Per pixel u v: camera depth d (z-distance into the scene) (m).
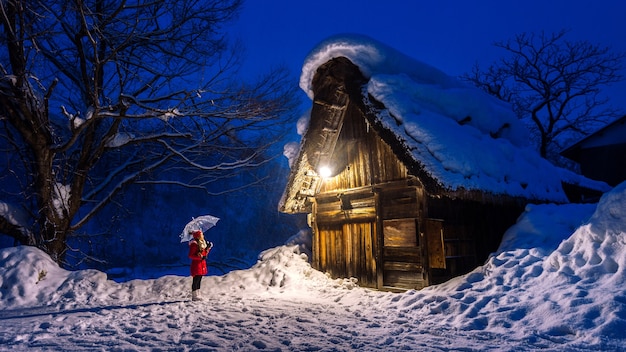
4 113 10.65
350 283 9.18
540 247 7.22
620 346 4.03
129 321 5.91
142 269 24.03
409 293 7.26
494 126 9.97
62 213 11.71
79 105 14.02
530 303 5.47
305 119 10.81
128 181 13.12
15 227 11.00
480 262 9.05
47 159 11.05
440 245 9.16
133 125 14.68
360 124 10.02
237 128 14.52
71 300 8.11
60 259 11.72
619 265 5.39
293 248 11.76
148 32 13.00
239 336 5.00
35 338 4.84
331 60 9.66
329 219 10.79
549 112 25.44
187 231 8.21
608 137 19.67
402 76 9.23
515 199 8.43
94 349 4.35
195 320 5.96
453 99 9.47
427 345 4.57
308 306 7.18
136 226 27.23
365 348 4.49
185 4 13.39
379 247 9.03
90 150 12.83
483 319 5.40
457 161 7.55
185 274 23.06
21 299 7.99
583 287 5.36
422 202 8.15
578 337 4.44
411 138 8.02
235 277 9.93
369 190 9.47
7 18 9.70
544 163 11.10
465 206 9.09
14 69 10.59
